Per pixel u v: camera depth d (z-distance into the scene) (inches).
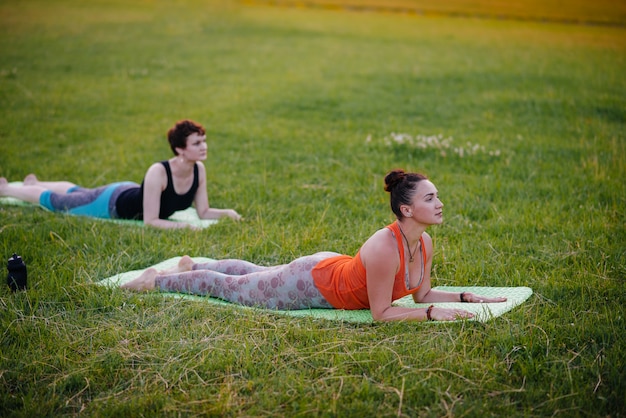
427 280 208.8
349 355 174.2
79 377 167.3
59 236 264.7
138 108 550.0
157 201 287.6
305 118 520.1
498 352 175.3
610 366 165.8
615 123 492.7
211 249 258.4
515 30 1088.2
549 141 431.5
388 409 153.3
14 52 773.9
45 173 369.4
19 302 204.8
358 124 495.2
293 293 203.5
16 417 152.7
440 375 165.0
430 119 511.5
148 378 168.1
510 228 277.3
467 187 338.3
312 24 1095.0
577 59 783.7
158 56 792.3
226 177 363.6
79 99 575.5
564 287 215.3
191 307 203.0
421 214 187.5
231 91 618.5
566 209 303.9
